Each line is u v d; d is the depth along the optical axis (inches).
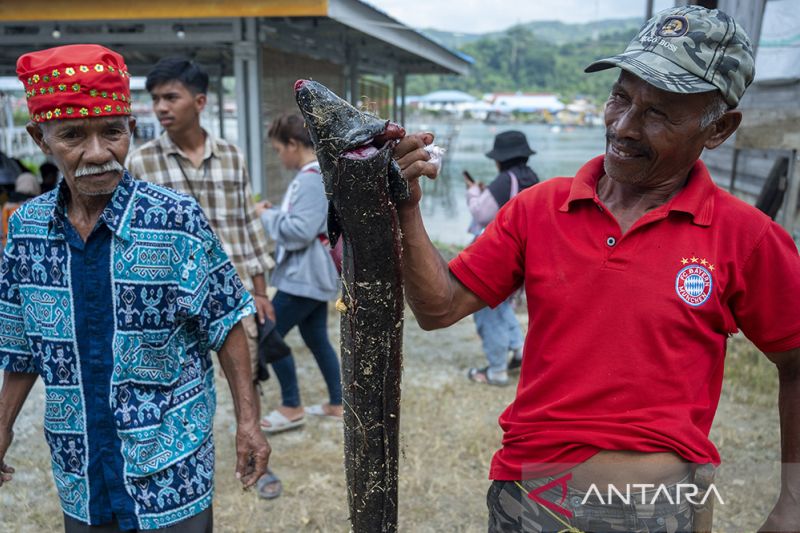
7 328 72.4
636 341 56.2
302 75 322.3
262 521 123.0
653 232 56.9
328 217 53.7
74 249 68.1
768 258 56.6
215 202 120.5
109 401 68.6
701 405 58.2
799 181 182.5
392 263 53.2
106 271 67.9
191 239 70.4
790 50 179.6
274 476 132.3
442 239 420.2
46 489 133.5
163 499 69.9
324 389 184.1
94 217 69.2
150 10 235.0
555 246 59.9
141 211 68.9
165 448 70.1
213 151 119.9
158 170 118.7
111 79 65.4
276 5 229.5
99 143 65.8
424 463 142.9
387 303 54.1
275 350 128.3
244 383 77.5
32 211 69.4
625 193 60.2
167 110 114.3
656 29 55.3
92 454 69.5
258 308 124.8
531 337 62.5
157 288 69.1
